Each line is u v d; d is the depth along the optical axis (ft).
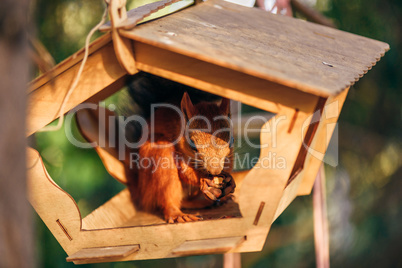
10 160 4.96
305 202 29.68
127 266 29.50
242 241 9.18
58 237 9.57
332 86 7.59
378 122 27.09
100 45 8.88
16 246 4.99
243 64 7.75
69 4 22.54
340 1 24.68
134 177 12.48
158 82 12.09
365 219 28.09
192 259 32.27
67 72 9.08
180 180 11.25
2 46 4.91
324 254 15.56
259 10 14.17
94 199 24.79
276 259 30.17
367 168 27.78
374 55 11.68
